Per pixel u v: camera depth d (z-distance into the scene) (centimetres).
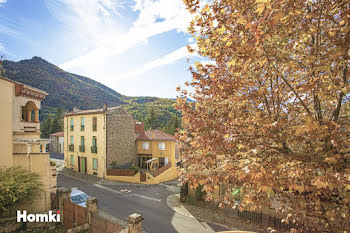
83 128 2641
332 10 389
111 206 1507
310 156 435
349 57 335
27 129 1358
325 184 292
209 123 548
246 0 369
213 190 494
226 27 431
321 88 382
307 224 456
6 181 971
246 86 536
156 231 1152
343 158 402
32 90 1380
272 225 1173
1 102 1189
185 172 575
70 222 1081
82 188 1941
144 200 1683
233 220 1299
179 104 654
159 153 2811
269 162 423
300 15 379
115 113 2522
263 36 321
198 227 1213
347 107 570
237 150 514
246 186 410
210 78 564
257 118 484
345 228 388
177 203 1631
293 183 332
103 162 2366
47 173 1224
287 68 484
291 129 423
